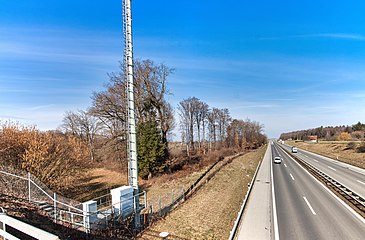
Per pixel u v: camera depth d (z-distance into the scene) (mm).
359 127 126250
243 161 50812
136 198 15812
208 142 77562
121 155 36906
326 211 17219
